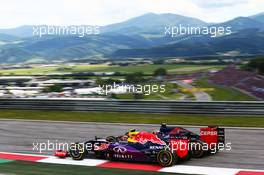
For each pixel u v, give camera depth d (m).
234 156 13.16
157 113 22.44
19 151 14.92
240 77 80.00
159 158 12.00
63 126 20.03
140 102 22.84
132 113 23.03
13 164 12.93
